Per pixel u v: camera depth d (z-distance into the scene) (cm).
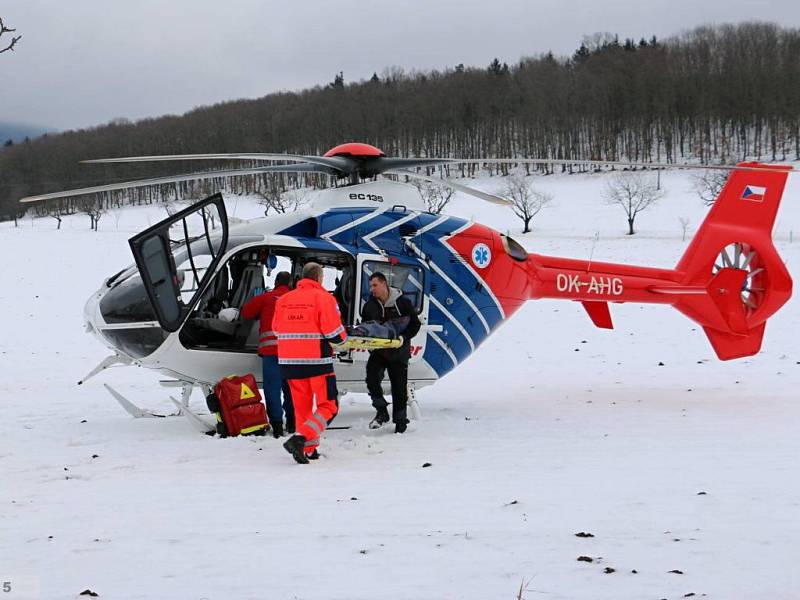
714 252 1030
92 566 375
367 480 567
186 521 456
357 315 803
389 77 15050
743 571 362
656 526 440
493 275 901
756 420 839
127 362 823
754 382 1135
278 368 752
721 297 1037
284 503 498
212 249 756
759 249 1041
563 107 11006
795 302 2105
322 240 808
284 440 725
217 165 6347
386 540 414
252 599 330
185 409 775
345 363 812
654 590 338
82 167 8181
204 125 9512
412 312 773
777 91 10006
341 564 375
